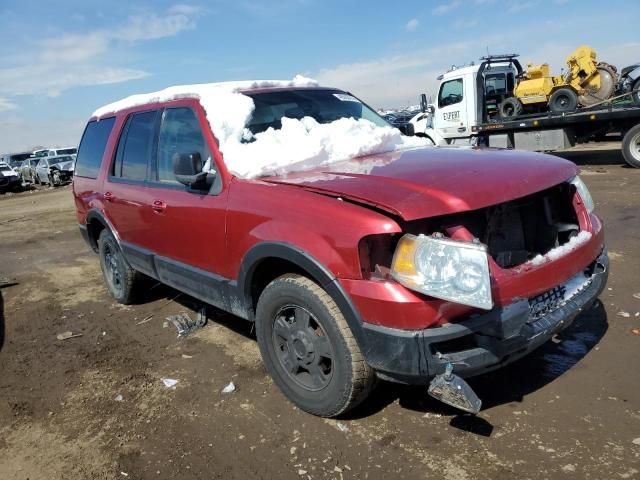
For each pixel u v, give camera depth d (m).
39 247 9.56
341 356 2.73
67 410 3.50
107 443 3.09
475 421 2.91
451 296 2.33
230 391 3.50
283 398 3.35
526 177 2.80
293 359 3.09
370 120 4.42
